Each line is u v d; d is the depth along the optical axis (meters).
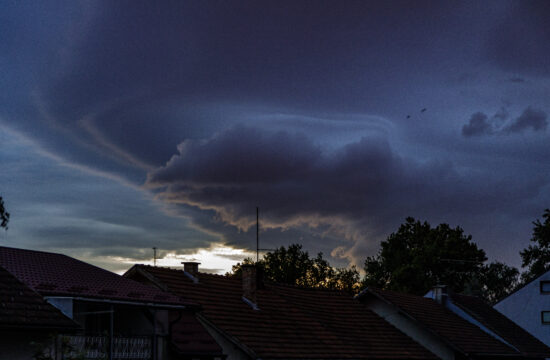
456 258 75.56
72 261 24.95
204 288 30.62
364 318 37.78
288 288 36.91
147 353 22.59
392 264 79.94
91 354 20.19
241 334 27.67
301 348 29.16
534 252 74.25
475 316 46.09
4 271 19.11
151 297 22.53
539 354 46.22
